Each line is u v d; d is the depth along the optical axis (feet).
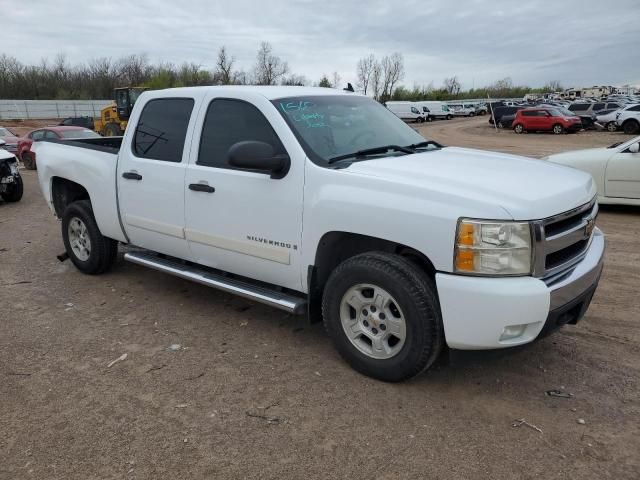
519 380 12.22
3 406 11.41
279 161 12.60
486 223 10.18
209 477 9.23
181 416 10.97
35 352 13.80
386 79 296.10
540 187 11.30
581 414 10.93
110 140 22.26
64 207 20.81
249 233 13.67
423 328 11.02
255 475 9.27
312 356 13.44
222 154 14.32
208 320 15.70
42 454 9.85
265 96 13.75
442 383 12.10
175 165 15.23
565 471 9.29
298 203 12.56
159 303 17.04
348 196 11.67
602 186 31.12
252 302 17.08
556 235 10.94
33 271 20.54
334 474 9.28
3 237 26.48
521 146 85.35
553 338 14.33
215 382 12.26
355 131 14.15
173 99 15.80
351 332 12.39
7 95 221.46
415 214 10.77
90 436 10.36
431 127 154.20
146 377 12.50
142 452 9.88
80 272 20.24
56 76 236.84
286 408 11.20
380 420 10.76
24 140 60.70
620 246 23.62
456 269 10.45
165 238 16.06
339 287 12.16
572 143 90.43
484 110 229.25
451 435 10.28
